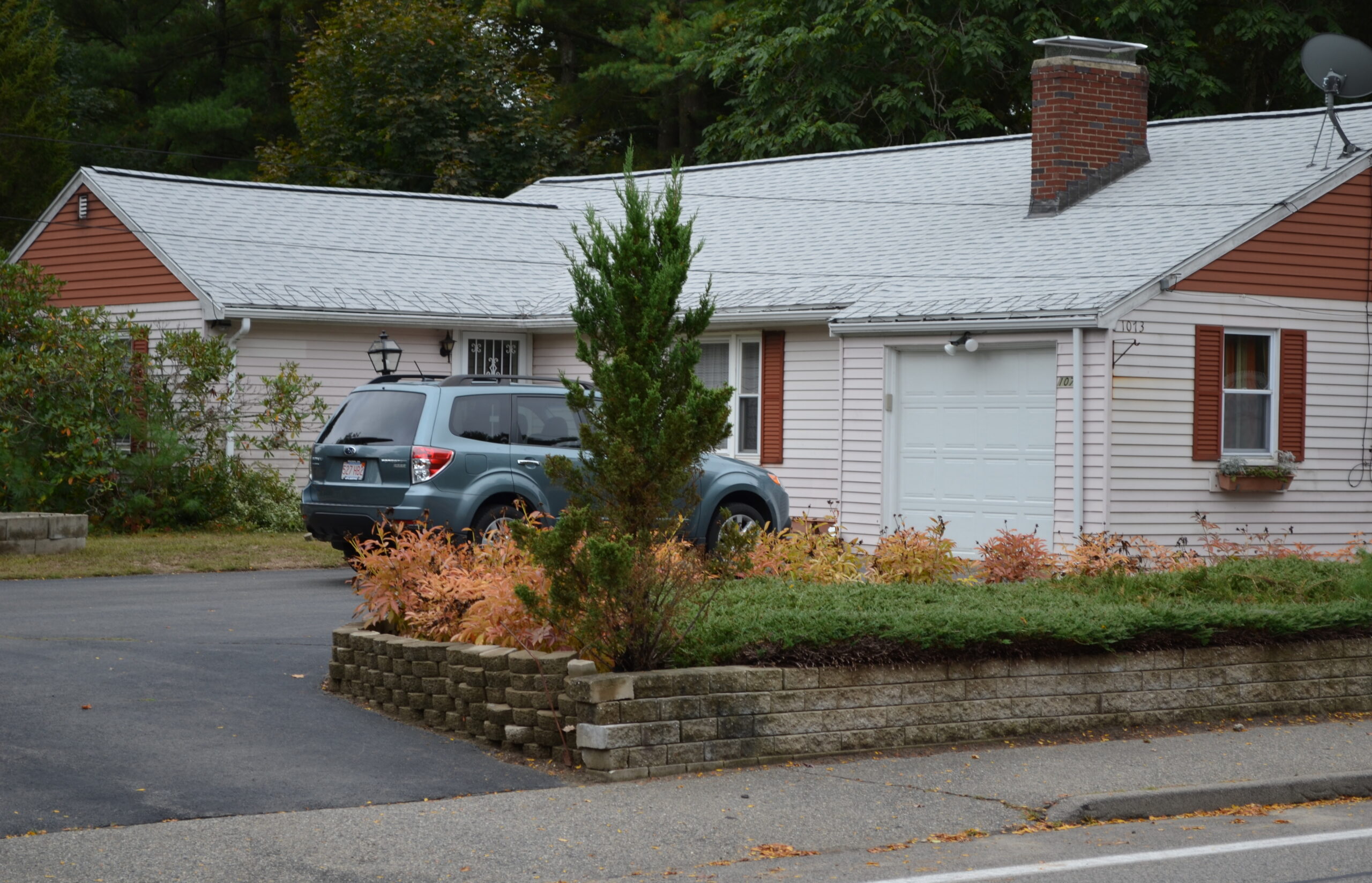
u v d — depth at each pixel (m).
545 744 8.21
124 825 6.71
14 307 19.19
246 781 7.50
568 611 8.22
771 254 21.44
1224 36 31.77
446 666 8.80
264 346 20.53
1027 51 30.52
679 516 8.61
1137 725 9.45
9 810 6.83
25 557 16.25
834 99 31.16
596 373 8.55
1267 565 12.27
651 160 39.03
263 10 42.50
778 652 8.46
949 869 6.42
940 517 17.78
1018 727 9.05
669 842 6.75
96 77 42.84
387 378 14.92
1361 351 18.02
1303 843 6.99
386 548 9.95
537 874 6.25
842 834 6.93
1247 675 9.86
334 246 22.62
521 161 37.22
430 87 37.00
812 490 19.67
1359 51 18.72
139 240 21.20
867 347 18.38
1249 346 17.45
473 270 23.20
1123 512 16.34
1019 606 9.83
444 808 7.20
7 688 9.12
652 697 7.99
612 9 40.09
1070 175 19.53
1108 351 16.22
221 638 11.25
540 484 14.56
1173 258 16.83
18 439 18.72
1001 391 17.23
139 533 19.00
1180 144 20.52
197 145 41.66
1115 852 6.76
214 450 19.91
